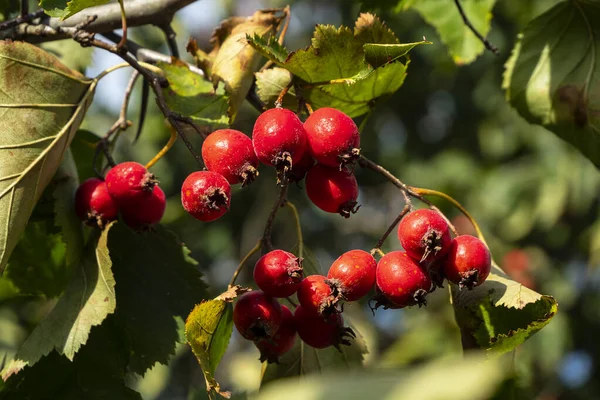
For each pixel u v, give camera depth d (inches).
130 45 27.9
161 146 58.1
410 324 55.1
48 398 26.0
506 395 24.0
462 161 61.1
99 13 27.5
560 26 27.8
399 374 16.1
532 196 55.1
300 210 63.7
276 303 24.2
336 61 24.9
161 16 27.6
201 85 26.6
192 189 23.9
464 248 24.0
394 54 24.6
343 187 24.2
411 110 66.1
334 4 64.2
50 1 25.3
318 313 24.1
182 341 26.5
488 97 62.8
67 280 28.1
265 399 16.7
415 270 23.9
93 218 25.7
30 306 32.7
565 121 27.7
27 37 26.5
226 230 62.4
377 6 30.1
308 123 24.0
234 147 24.0
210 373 24.1
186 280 26.8
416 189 24.9
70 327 25.3
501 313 25.1
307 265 26.5
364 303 55.2
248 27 26.8
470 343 25.2
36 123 25.2
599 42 27.6
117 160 56.1
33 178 25.1
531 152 58.6
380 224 64.7
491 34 60.9
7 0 29.0
